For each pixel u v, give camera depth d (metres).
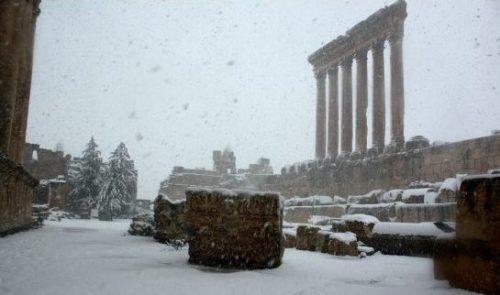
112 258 9.16
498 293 5.84
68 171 66.00
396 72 38.34
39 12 24.48
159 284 6.04
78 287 5.56
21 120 20.72
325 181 43.66
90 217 56.84
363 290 6.14
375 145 39.09
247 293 5.70
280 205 8.89
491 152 26.42
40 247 11.03
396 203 26.00
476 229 6.32
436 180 30.28
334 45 47.75
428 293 6.01
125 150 60.53
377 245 14.23
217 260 8.55
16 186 16.50
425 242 12.46
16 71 16.19
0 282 5.77
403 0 39.78
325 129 49.50
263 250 8.54
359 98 42.84
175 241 12.70
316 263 9.99
